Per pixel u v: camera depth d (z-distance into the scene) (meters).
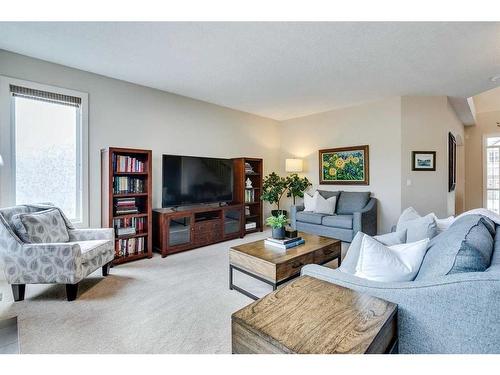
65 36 2.40
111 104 3.45
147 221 3.38
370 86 3.75
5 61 2.71
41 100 2.96
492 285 0.95
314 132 5.37
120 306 2.12
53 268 2.18
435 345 1.05
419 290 1.09
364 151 4.59
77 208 3.25
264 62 2.95
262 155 5.61
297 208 4.67
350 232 3.86
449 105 4.56
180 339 1.70
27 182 2.94
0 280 2.63
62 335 1.73
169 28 2.26
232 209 4.33
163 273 2.85
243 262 2.31
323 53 2.72
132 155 3.59
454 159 5.38
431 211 4.25
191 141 4.35
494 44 2.53
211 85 3.72
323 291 1.22
